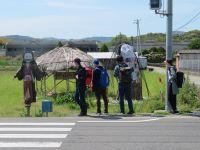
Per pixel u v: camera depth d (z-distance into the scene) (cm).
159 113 1683
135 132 1223
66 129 1282
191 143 1062
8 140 1111
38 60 3184
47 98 2691
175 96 1694
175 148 1003
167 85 1702
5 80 4738
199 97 2170
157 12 1683
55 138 1138
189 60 6938
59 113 1752
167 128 1296
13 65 9100
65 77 3073
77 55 3114
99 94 1709
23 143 1071
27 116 1644
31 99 1691
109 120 1477
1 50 13412
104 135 1175
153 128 1296
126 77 1672
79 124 1384
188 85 2175
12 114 1742
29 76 1692
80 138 1131
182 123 1402
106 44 13250
